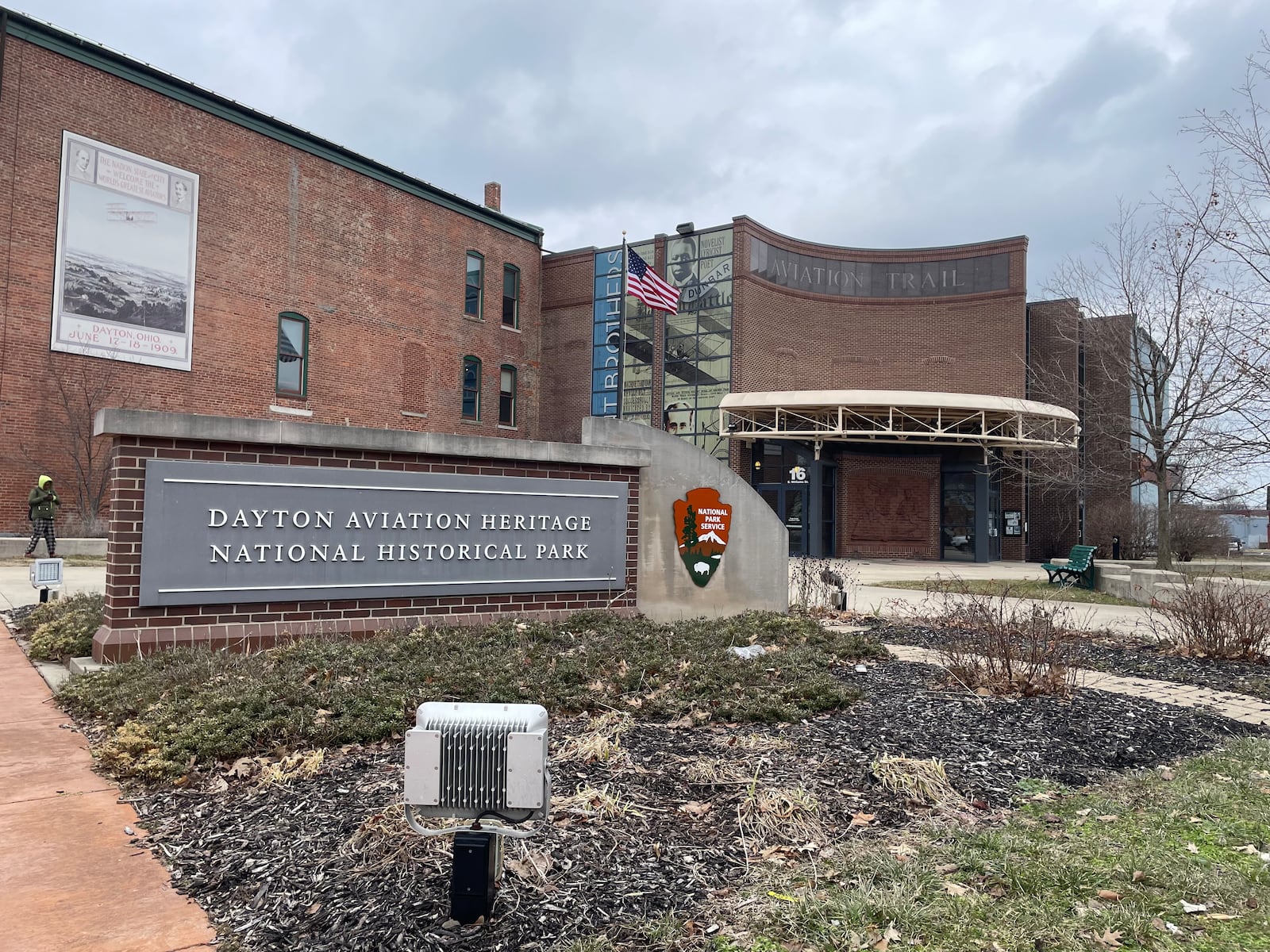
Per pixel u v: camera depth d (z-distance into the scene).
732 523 10.70
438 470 8.66
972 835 3.92
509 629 8.28
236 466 7.51
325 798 4.22
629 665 7.03
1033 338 34.06
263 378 24.30
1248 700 7.24
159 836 3.93
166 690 5.86
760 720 5.83
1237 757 5.35
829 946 2.91
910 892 3.28
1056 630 7.93
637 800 4.22
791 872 3.50
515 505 9.18
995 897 3.31
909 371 33.69
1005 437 28.67
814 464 31.02
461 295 30.56
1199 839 3.96
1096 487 28.92
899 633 10.21
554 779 4.48
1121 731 5.82
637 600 10.22
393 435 8.27
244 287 23.92
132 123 21.58
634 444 10.34
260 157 24.33
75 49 20.53
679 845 3.73
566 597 9.58
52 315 20.12
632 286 17.72
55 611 9.38
